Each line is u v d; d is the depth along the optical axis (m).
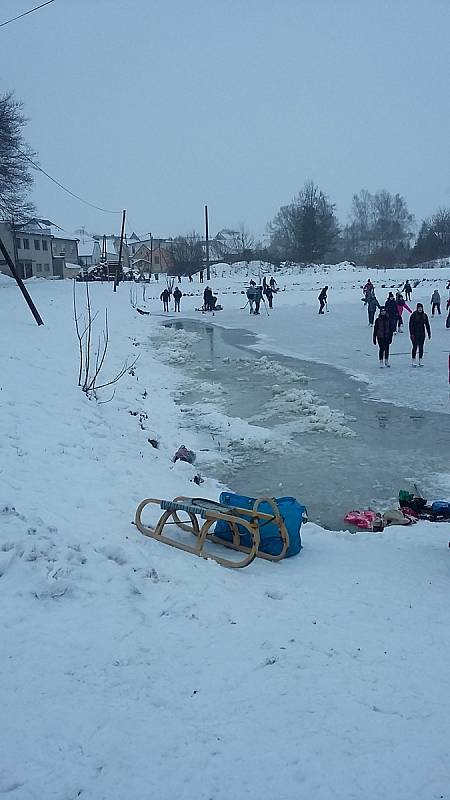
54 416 9.86
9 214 46.16
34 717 3.09
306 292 45.22
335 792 2.68
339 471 9.30
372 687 3.53
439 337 22.33
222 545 6.01
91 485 7.18
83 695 3.31
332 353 19.89
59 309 27.91
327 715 3.23
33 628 3.95
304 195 82.31
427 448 10.19
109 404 12.16
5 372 12.06
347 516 7.55
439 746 3.00
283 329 27.61
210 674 3.59
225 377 16.89
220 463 9.83
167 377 16.98
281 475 9.21
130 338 23.84
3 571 4.55
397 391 14.09
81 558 4.89
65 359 15.48
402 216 107.31
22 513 5.61
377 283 50.00
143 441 10.32
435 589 5.05
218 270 66.19
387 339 16.88
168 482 8.12
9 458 7.39
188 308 40.34
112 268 61.97
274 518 5.70
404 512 7.48
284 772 2.79
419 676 3.67
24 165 45.09
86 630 3.97
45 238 72.44
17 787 2.65
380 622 4.40
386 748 2.97
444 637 4.18
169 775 2.76
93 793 2.64
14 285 44.19
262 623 4.30
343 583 5.16
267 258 78.25
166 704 3.28
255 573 5.34
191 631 4.09
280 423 12.08
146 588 4.67
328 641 4.07
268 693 3.42
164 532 6.12
